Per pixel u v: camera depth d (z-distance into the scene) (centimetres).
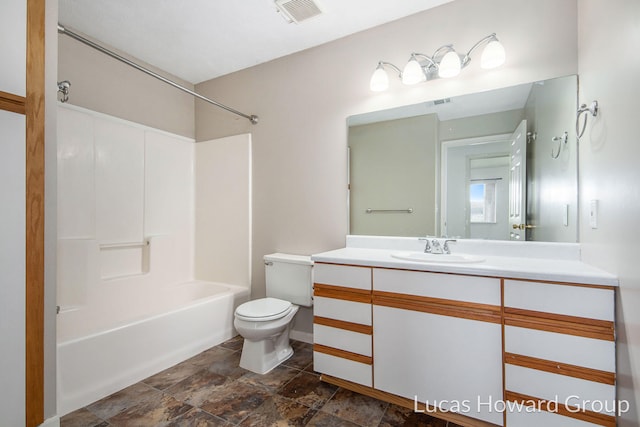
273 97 257
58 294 203
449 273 139
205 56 253
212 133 295
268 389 173
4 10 114
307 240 240
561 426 117
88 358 159
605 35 119
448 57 172
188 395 167
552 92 158
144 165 263
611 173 113
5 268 114
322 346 176
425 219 195
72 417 147
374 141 212
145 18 204
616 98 108
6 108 113
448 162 188
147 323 186
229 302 246
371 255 179
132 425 143
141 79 264
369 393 164
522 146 167
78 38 151
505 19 170
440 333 141
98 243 225
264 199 262
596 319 112
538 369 121
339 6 188
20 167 117
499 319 129
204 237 296
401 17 200
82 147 221
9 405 114
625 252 102
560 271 119
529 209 165
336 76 227
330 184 229
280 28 213
